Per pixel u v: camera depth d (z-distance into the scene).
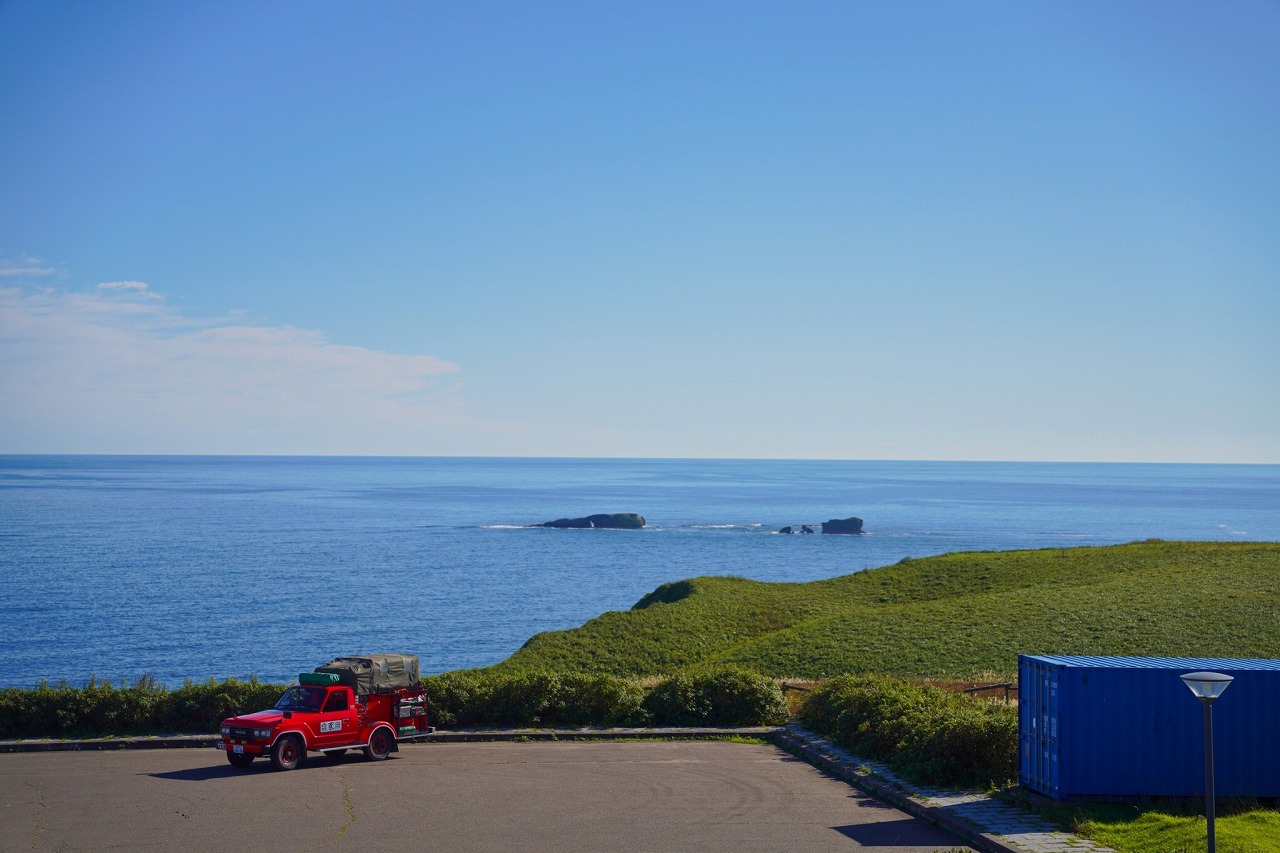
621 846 15.09
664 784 19.89
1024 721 18.80
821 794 19.09
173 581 102.31
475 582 107.88
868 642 45.66
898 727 22.02
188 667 60.59
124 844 14.98
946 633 46.03
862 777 20.08
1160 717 17.50
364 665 22.95
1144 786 17.34
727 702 27.53
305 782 19.86
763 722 27.36
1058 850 14.55
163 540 147.75
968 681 35.72
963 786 19.06
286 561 123.50
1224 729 17.58
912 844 15.40
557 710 27.16
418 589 101.00
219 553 131.00
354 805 17.77
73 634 71.56
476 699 26.89
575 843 15.22
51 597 89.56
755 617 56.12
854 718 23.81
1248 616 44.41
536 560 132.25
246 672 59.06
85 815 16.88
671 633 52.06
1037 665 18.41
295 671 59.59
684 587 63.59
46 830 15.83
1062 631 44.41
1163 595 50.03
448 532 174.25
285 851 14.66
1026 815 16.83
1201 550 64.75
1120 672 17.52
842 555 143.50
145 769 21.31
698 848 14.98
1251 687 17.64
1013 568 64.00
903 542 164.62
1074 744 17.38
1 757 22.86
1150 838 15.03
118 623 76.50
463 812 17.27
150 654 64.62
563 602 93.75
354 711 22.34
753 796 18.83
